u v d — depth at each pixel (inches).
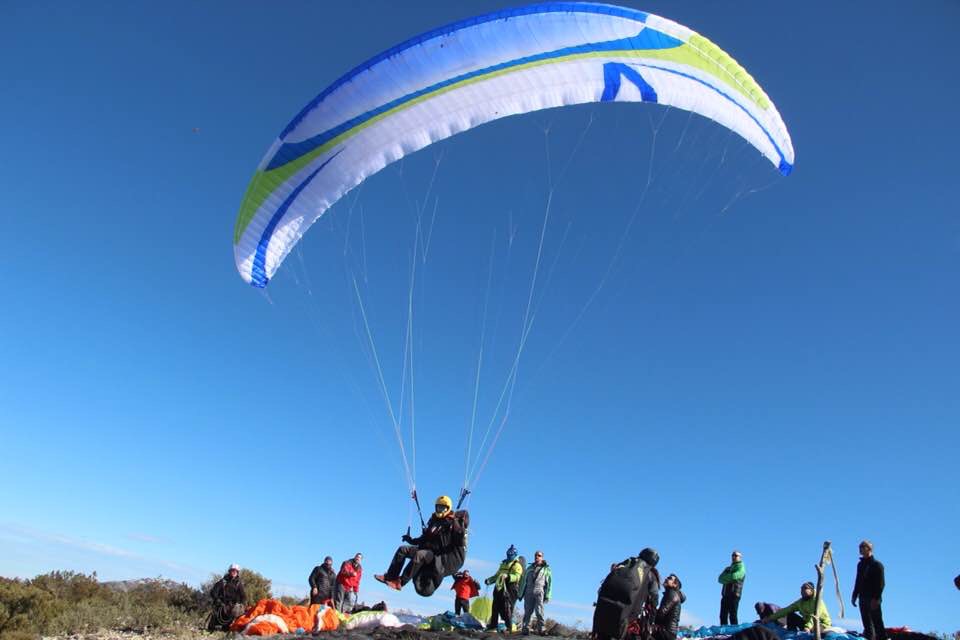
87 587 687.1
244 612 556.7
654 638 429.1
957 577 450.9
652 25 477.1
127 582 780.6
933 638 489.4
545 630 608.4
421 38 478.6
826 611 490.0
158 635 524.1
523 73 490.6
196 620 587.5
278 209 529.3
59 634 521.3
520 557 553.0
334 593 626.8
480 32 474.0
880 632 464.1
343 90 487.2
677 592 437.1
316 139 504.4
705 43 490.9
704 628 537.6
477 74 486.9
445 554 403.9
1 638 478.6
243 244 542.3
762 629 419.5
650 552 366.9
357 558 648.4
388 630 454.3
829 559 441.1
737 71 505.7
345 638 433.7
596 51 483.2
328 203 528.7
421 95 491.2
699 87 511.5
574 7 473.1
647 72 498.9
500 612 541.0
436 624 538.9
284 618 506.3
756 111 526.0
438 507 413.4
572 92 501.4
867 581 474.3
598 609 353.4
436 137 508.1
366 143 507.8
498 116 505.7
